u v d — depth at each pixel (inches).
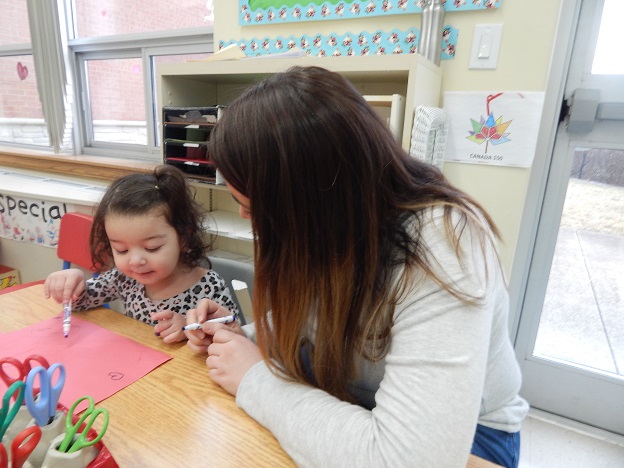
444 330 16.9
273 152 17.3
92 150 96.4
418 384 16.7
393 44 54.2
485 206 53.7
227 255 66.7
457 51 51.1
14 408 17.1
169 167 43.9
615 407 57.4
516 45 48.5
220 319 30.0
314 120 16.9
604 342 58.9
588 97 49.8
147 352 28.4
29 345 28.9
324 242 18.5
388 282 18.8
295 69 19.3
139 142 89.0
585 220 55.1
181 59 79.0
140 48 82.4
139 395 23.5
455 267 17.5
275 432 20.1
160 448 19.5
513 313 59.3
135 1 80.5
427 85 46.8
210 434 20.6
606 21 48.0
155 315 31.0
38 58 90.7
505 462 25.6
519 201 52.1
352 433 18.0
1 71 107.4
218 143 18.9
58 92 91.2
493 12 48.8
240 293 48.3
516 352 61.8
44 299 37.5
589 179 53.4
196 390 24.1
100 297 40.2
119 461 18.6
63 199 64.3
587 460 53.4
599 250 56.3
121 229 37.5
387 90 55.2
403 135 44.6
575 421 60.2
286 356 21.5
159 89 57.8
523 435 57.2
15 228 72.7
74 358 27.2
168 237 39.6
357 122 17.4
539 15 47.0
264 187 17.9
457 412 16.1
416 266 18.0
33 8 87.6
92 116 96.3
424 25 49.1
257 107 17.8
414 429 16.3
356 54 56.6
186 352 28.6
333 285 19.0
